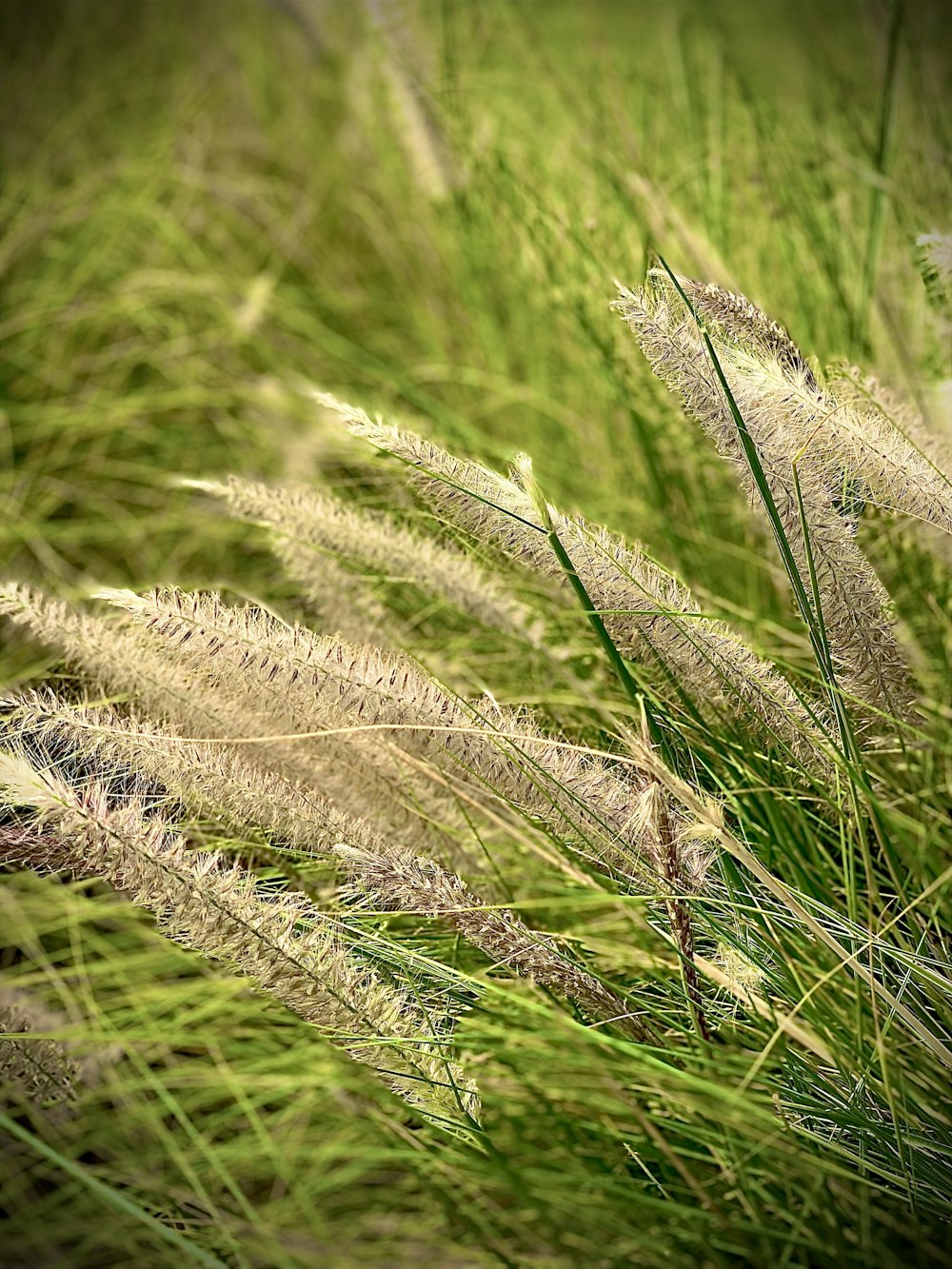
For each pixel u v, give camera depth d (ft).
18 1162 2.66
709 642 2.25
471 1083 2.28
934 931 2.50
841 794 2.33
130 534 3.61
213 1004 2.54
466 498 2.17
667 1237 2.28
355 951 2.35
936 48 3.87
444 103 3.83
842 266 3.35
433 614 3.03
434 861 2.32
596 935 2.56
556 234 3.48
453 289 4.27
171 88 5.45
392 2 3.92
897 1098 2.25
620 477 3.34
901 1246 2.25
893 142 3.46
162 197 4.87
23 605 2.19
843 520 2.27
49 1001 2.72
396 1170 2.62
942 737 2.61
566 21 5.10
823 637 2.23
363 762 2.23
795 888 2.43
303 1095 2.64
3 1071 2.34
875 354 3.06
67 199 4.64
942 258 2.40
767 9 4.77
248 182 4.97
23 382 4.18
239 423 4.00
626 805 2.20
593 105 4.11
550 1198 2.28
